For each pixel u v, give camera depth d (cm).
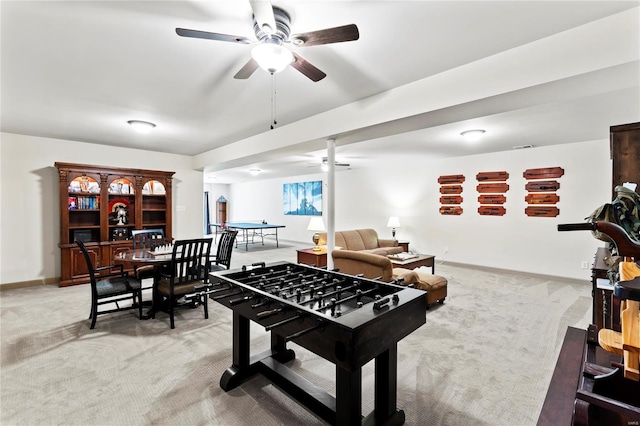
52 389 206
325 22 183
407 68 243
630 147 223
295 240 1000
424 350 264
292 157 614
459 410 188
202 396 201
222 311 360
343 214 844
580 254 486
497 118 349
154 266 348
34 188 464
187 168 632
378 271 342
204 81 265
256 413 186
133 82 267
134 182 523
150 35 196
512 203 554
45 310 356
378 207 763
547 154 514
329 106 331
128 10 170
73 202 475
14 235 449
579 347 265
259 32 176
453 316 341
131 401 195
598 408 111
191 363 241
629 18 172
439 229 654
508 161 557
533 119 352
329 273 238
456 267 607
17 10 168
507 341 279
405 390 208
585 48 186
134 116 363
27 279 460
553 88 210
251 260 689
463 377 223
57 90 283
